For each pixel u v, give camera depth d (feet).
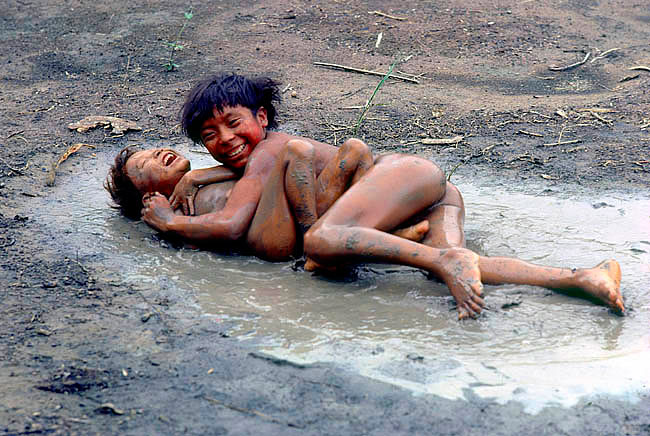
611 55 33.17
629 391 11.12
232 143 15.60
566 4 40.01
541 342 12.35
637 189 19.54
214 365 11.86
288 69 32.22
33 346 12.50
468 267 13.05
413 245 13.48
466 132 24.80
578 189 19.66
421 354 12.05
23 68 32.81
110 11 39.81
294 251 15.40
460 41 35.19
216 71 32.17
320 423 10.44
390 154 15.21
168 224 15.96
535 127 25.18
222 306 13.79
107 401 10.96
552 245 16.21
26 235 17.35
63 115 27.20
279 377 11.51
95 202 19.58
